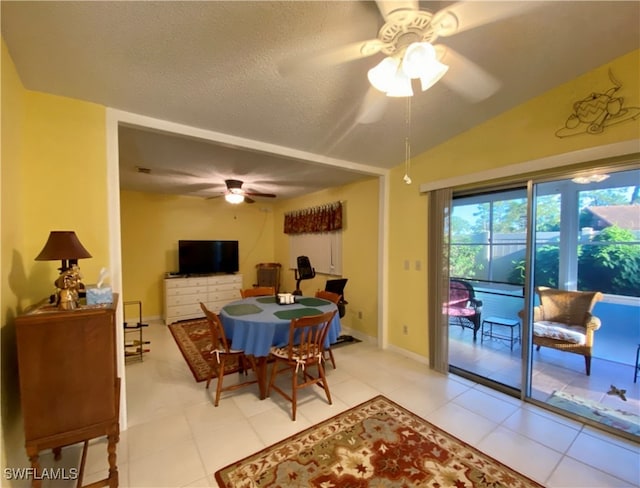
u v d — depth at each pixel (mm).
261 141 2795
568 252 2426
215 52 1663
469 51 1818
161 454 1930
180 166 3641
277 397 2680
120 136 2662
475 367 3205
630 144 1905
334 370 3230
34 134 1907
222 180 4410
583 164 2188
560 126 2250
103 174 2119
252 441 2059
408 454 1923
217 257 5875
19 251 1740
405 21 1291
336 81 1987
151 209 5453
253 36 1562
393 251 3785
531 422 2275
